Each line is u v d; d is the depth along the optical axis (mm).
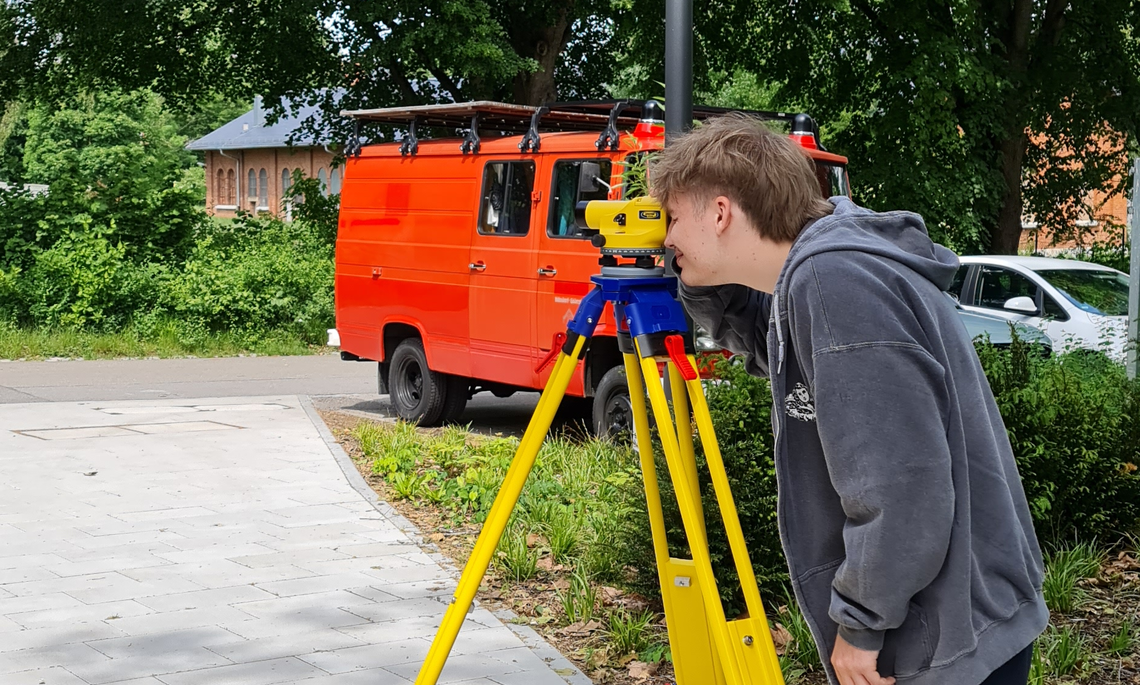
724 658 2535
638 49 20766
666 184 2381
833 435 2057
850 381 2043
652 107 9211
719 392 5199
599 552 5754
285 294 19484
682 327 2750
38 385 14180
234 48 23062
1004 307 12859
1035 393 6191
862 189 18969
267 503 7379
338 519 6969
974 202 18828
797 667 4527
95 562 5926
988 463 2156
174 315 18891
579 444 9414
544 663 4535
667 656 4672
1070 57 19906
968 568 2100
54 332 18109
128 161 20312
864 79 20094
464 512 7148
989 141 19031
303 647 4672
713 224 2316
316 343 19422
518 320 10164
